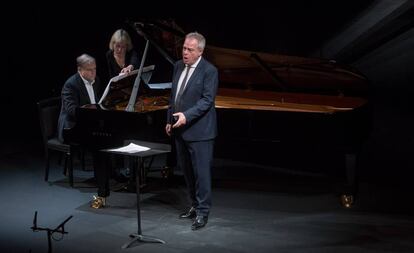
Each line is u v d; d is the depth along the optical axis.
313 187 7.48
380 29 14.89
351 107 7.06
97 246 5.73
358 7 15.95
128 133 6.35
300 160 8.66
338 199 7.04
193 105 6.01
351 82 7.64
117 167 8.35
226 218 6.48
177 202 7.02
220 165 8.47
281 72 7.81
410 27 15.00
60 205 6.89
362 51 13.92
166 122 6.89
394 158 8.41
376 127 9.70
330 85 7.74
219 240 5.88
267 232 6.07
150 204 6.95
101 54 12.44
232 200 7.06
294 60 7.59
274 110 6.85
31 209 6.77
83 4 12.41
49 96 11.74
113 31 12.49
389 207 6.74
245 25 14.80
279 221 6.38
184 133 6.04
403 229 6.11
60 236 5.97
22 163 8.55
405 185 7.44
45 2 12.30
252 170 8.23
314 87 7.80
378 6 16.11
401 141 9.06
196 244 5.78
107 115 6.36
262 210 6.72
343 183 7.60
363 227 6.18
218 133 7.12
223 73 8.02
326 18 15.48
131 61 8.13
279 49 14.22
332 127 6.61
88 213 6.65
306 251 5.60
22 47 12.39
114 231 6.12
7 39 12.35
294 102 7.42
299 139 6.78
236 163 8.55
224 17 14.66
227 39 14.73
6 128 10.30
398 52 13.79
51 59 12.45
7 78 12.35
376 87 11.53
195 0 14.14
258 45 14.48
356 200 6.97
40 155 8.96
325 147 6.70
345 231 6.08
